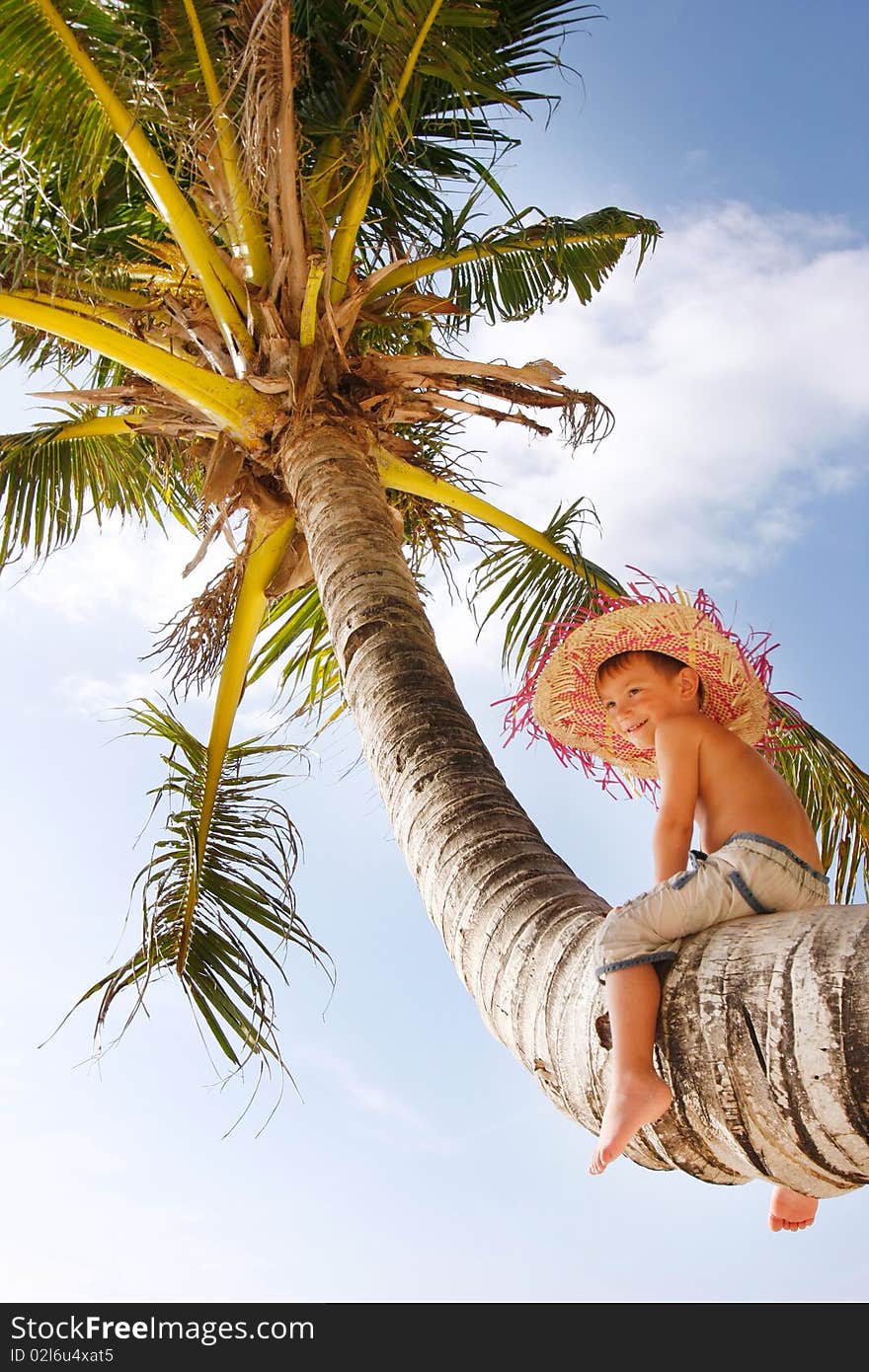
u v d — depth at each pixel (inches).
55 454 304.2
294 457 233.6
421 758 148.6
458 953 122.7
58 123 241.1
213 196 258.2
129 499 320.5
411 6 226.8
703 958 94.5
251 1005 256.4
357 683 172.4
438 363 257.0
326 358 244.7
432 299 275.1
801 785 273.0
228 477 245.8
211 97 238.1
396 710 159.3
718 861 108.1
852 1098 81.1
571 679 149.6
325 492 219.9
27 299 247.9
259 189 237.5
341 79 283.0
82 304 267.1
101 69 233.6
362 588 189.0
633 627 143.4
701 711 146.3
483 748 151.5
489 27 255.0
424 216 299.7
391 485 263.0
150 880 260.8
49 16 227.0
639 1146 96.2
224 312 246.1
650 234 313.0
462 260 281.7
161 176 242.2
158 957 255.1
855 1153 83.4
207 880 268.4
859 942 85.1
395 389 253.6
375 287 272.4
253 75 221.0
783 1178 90.0
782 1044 84.8
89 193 263.7
